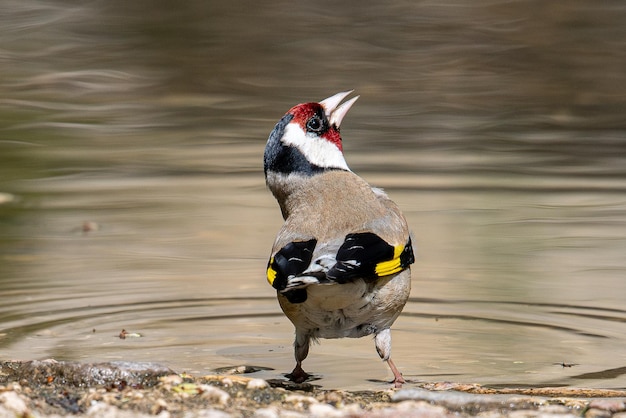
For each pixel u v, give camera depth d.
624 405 6.44
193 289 11.31
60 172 18.62
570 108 23.73
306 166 9.23
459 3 31.11
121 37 29.91
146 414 6.06
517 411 6.32
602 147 20.48
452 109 24.06
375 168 18.52
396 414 5.78
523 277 11.69
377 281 8.16
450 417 5.80
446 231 14.16
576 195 16.52
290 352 9.17
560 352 9.00
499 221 14.72
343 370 8.59
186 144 21.20
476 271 12.03
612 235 13.83
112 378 7.06
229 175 18.42
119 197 16.69
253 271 12.17
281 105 25.02
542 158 19.41
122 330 9.74
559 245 13.28
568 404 6.68
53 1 32.19
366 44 28.61
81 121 23.22
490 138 21.31
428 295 11.04
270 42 28.77
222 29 30.14
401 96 25.12
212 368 8.55
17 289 11.27
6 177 18.19
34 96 25.12
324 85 26.52
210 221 14.95
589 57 26.91
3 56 28.22
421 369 8.62
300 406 6.50
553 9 29.80
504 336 9.48
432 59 27.75
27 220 15.10
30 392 6.67
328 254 8.05
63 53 28.50
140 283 11.55
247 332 9.77
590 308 10.45
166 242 13.68
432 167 18.58
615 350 9.05
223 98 25.64
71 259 12.68
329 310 8.20
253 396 6.66
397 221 8.73
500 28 29.22
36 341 9.29
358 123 22.77
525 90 25.02
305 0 31.84
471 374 8.39
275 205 16.16
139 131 22.48
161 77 27.08
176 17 31.00
